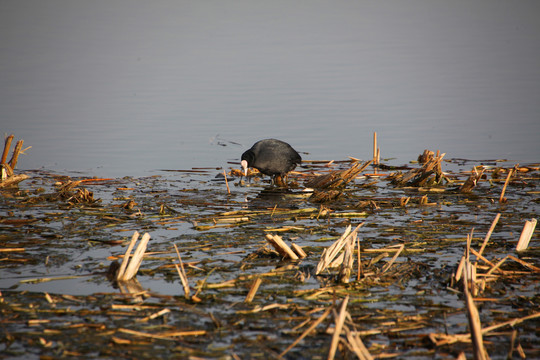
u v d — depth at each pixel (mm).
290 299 11398
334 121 32438
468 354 9367
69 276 12484
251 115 33938
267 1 99438
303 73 45406
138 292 11680
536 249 14070
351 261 12398
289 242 14891
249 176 23047
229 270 12922
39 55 53219
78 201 18750
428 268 12906
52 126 31406
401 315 10719
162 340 9766
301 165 24953
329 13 84250
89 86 41531
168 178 22875
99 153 26828
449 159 25344
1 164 21719
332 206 18547
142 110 35188
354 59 50625
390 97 37688
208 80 43500
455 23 71812
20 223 16312
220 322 10359
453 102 36125
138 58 52344
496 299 11328
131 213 17484
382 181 22297
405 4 92625
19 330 10070
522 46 54438
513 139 28266
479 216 17062
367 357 8773
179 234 15531
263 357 9258
